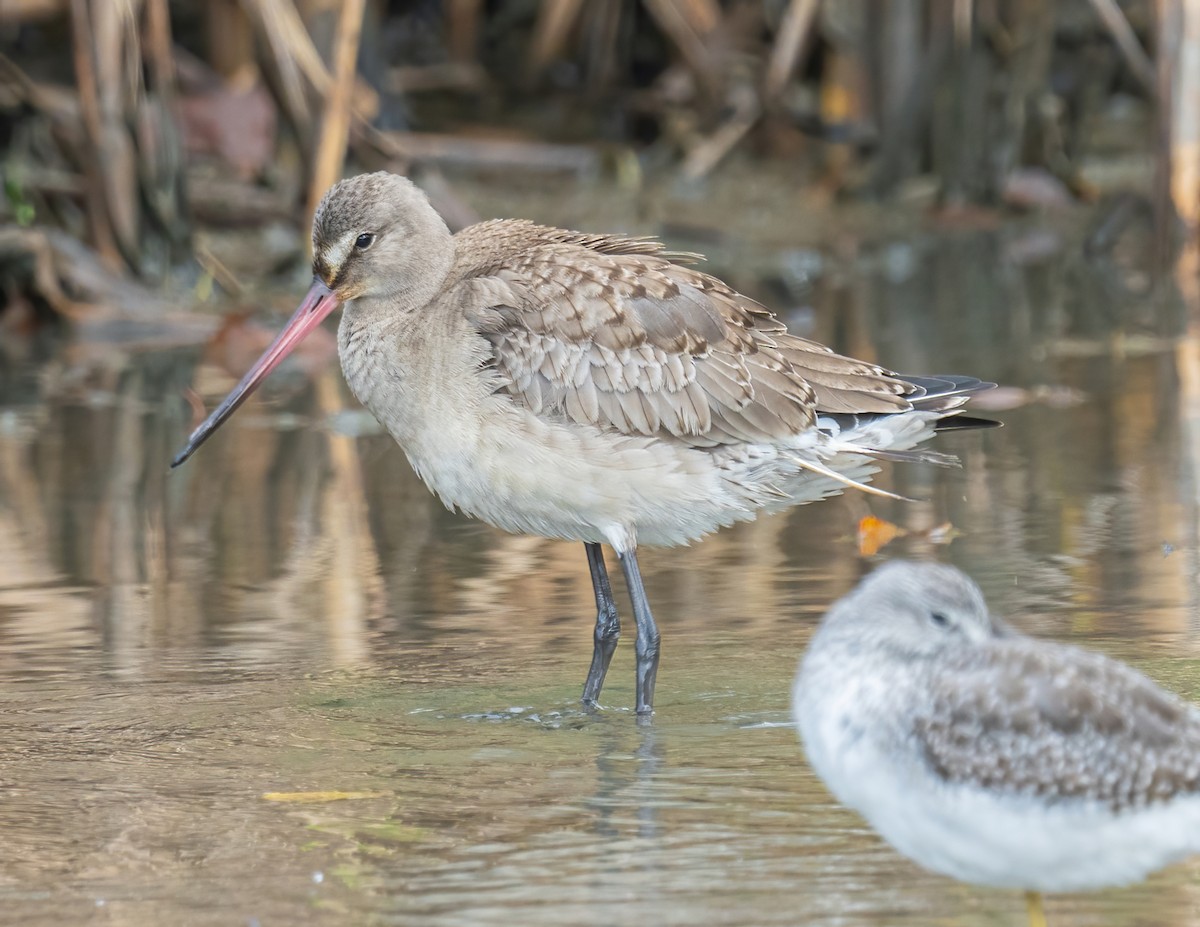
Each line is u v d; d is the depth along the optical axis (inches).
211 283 887.1
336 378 800.9
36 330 866.1
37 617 505.7
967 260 1013.2
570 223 1013.8
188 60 1013.2
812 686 316.8
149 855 359.3
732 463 470.6
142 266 882.8
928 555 547.5
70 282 864.3
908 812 310.2
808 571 539.8
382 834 367.9
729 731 425.7
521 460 458.6
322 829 370.6
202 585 533.3
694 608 509.7
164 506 616.1
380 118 1047.6
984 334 835.4
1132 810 302.0
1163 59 963.3
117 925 328.8
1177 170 967.6
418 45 1240.8
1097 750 301.1
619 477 457.1
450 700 447.5
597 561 466.6
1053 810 302.0
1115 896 338.0
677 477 461.7
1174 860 309.1
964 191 1099.3
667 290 474.3
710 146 1113.4
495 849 359.6
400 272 474.3
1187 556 537.0
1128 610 488.7
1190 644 460.8
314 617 506.0
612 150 1093.1
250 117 999.6
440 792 389.7
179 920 331.0
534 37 1188.5
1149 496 603.2
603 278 470.6
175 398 757.9
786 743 417.1
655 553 564.1
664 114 1150.3
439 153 1060.5
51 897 340.8
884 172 1097.4
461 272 475.5
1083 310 891.4
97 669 466.6
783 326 492.1
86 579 539.5
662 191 1089.4
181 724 430.6
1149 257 1022.4
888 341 816.9
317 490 636.1
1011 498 606.5
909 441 489.7
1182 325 856.9
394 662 472.4
